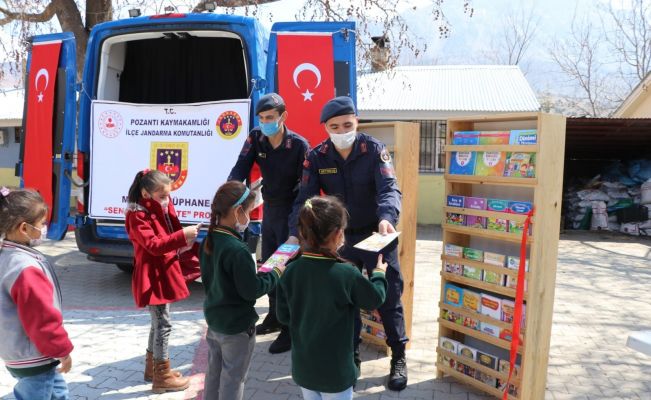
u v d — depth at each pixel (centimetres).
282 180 400
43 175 570
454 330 355
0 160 1630
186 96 642
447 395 335
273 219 411
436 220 1278
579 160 1352
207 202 517
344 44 491
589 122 1042
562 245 1025
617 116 1778
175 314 508
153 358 336
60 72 564
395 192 310
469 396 334
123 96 618
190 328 464
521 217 296
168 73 639
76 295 579
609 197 1216
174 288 323
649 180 1166
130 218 309
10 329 211
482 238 335
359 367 366
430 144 1281
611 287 678
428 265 798
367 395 335
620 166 1287
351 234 338
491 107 1195
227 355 263
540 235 288
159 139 532
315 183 340
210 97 639
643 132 1090
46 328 206
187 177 522
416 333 467
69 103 555
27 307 205
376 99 1270
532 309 292
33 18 909
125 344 420
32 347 214
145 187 311
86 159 555
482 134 319
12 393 331
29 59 590
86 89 552
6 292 210
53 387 228
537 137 283
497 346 324
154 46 632
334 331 232
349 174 329
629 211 1168
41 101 573
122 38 549
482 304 324
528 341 293
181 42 634
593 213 1210
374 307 240
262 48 518
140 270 313
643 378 379
